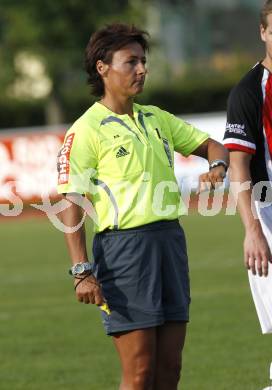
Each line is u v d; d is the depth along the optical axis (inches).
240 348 1204.5
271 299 859.4
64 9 4517.7
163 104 5019.7
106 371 1127.0
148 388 775.1
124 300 769.6
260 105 814.5
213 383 1045.8
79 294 762.8
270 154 823.1
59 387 1059.3
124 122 781.9
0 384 1079.6
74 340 1301.7
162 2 5290.4
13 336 1336.1
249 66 5118.1
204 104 5024.6
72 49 4574.3
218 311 1437.0
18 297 1641.2
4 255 2167.8
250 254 794.2
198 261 1923.0
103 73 783.7
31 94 5054.1
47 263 2005.4
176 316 780.6
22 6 4544.8
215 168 801.6
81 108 4921.3
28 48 4616.1
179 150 821.9
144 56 784.3
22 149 2987.2
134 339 769.6
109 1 4586.6
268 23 795.4
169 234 780.0
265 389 898.7
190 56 5620.1
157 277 772.6
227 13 5679.1
